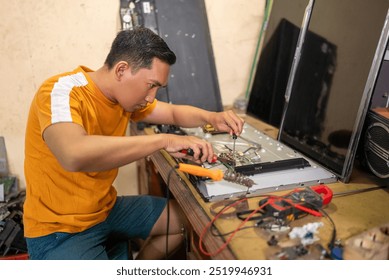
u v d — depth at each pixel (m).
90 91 1.16
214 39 1.91
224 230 0.97
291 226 0.98
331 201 1.10
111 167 1.02
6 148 1.83
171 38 1.74
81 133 1.00
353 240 0.87
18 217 1.69
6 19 1.62
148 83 1.12
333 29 1.38
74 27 1.71
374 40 1.21
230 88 2.04
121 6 1.70
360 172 1.29
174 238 1.51
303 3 1.58
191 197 1.13
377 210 1.06
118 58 1.10
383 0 1.20
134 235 1.46
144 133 1.62
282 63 1.67
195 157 1.11
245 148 1.38
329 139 1.32
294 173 1.21
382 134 1.16
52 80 1.14
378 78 1.26
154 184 1.76
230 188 1.12
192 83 1.76
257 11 1.92
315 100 1.42
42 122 1.02
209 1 1.84
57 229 1.23
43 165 1.18
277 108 1.67
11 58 1.69
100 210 1.31
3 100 1.75
